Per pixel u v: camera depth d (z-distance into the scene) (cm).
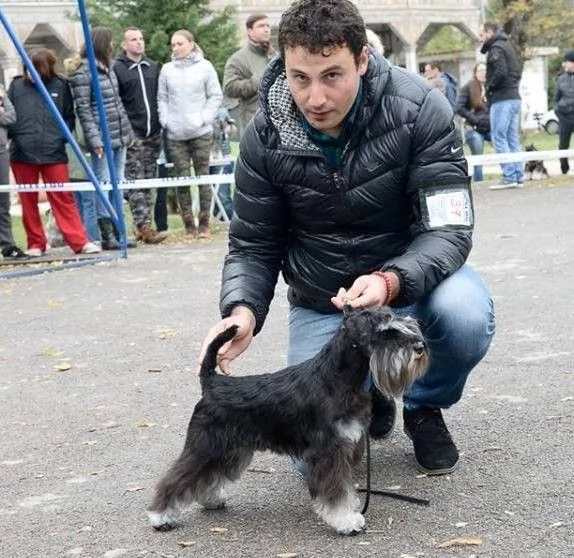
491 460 420
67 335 746
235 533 362
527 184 1764
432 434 411
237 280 403
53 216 1239
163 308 823
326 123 359
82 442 489
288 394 347
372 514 369
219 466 361
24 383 615
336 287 408
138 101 1230
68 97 1148
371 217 393
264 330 712
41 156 1130
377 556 331
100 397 570
